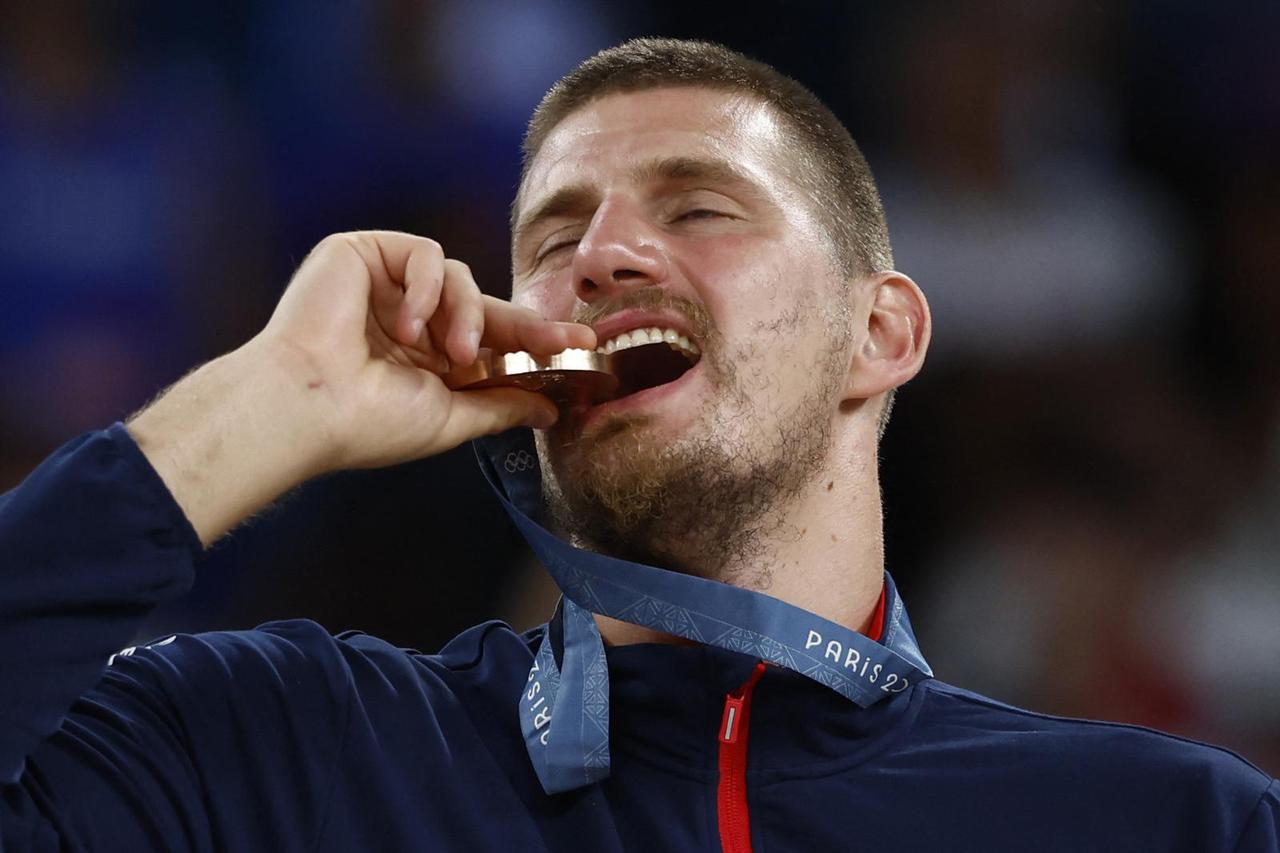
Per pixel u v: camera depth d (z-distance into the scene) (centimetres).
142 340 1369
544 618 1103
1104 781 608
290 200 1444
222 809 554
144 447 513
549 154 685
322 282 557
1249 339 1454
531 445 656
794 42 1544
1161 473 1389
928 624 1334
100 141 1404
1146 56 1538
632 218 636
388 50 1477
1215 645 1268
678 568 645
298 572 1243
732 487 624
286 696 587
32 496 491
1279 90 1577
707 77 689
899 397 1423
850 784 606
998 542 1366
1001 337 1445
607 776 589
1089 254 1473
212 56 1449
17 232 1362
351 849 557
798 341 642
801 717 614
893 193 1508
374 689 610
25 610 477
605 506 615
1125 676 1251
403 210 1466
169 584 498
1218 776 611
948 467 1406
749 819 594
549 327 571
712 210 650
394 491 1260
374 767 579
